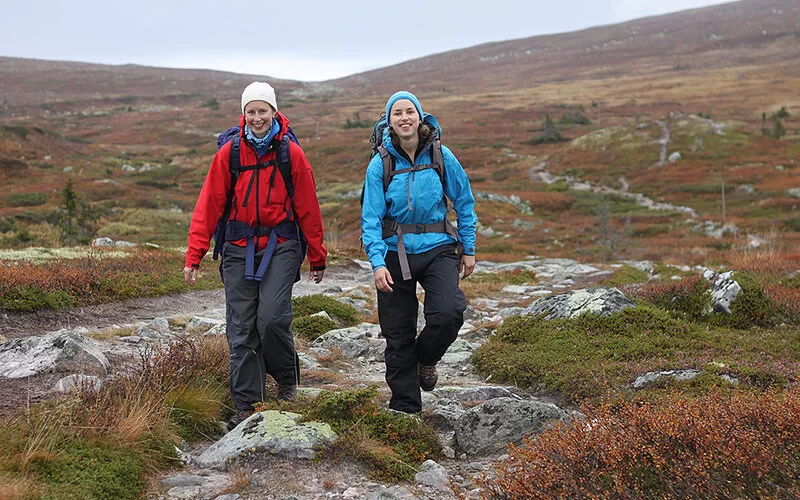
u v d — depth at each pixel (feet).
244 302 14.92
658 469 9.55
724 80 609.83
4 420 12.50
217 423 14.78
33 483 10.16
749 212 165.89
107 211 161.58
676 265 60.23
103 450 11.68
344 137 387.34
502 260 82.12
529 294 43.68
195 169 293.84
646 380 18.03
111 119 536.01
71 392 13.82
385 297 15.10
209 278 40.98
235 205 14.85
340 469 12.20
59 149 308.40
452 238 14.96
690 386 17.25
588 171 243.60
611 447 10.05
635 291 28.66
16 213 142.51
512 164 278.05
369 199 14.60
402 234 14.67
